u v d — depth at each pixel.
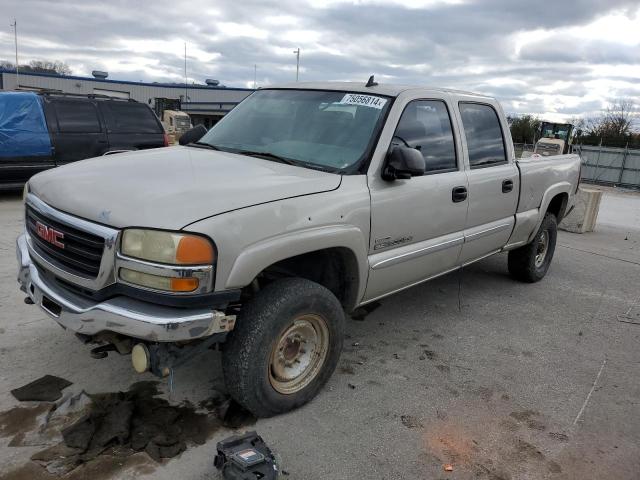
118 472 2.61
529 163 5.49
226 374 2.94
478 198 4.57
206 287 2.59
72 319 2.72
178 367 2.75
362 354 4.14
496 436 3.21
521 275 6.22
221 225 2.61
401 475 2.79
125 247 2.57
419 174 3.46
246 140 3.98
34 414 3.01
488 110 4.95
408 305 5.30
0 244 6.17
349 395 3.51
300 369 3.24
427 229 4.04
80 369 3.52
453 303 5.45
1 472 2.56
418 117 4.02
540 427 3.34
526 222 5.46
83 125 9.68
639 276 7.19
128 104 10.33
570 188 6.35
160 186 2.83
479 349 4.41
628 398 3.78
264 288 3.02
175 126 24.62
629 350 4.63
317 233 3.05
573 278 6.80
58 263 2.90
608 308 5.71
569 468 2.97
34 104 9.23
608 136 44.31
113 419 2.96
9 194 9.81
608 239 10.00
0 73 41.25
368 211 3.43
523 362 4.23
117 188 2.85
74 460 2.67
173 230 2.52
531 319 5.18
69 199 2.86
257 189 2.93
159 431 2.94
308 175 3.28
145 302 2.61
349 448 2.97
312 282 3.15
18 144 8.98
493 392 3.72
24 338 3.88
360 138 3.65
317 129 3.82
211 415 3.14
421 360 4.11
